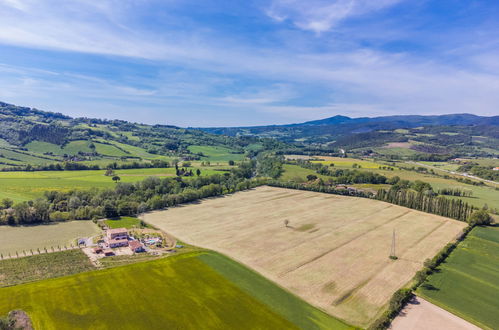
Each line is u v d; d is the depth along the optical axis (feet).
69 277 251.39
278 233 374.43
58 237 344.28
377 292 237.66
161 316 200.34
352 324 196.65
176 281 248.73
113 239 333.01
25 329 183.32
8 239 332.19
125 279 250.16
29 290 229.04
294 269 275.18
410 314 210.59
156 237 353.31
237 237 359.46
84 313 201.77
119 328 187.01
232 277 257.55
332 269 276.00
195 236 362.53
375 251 319.68
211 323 194.29
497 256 313.53
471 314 213.46
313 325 194.70
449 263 293.84
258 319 199.62
